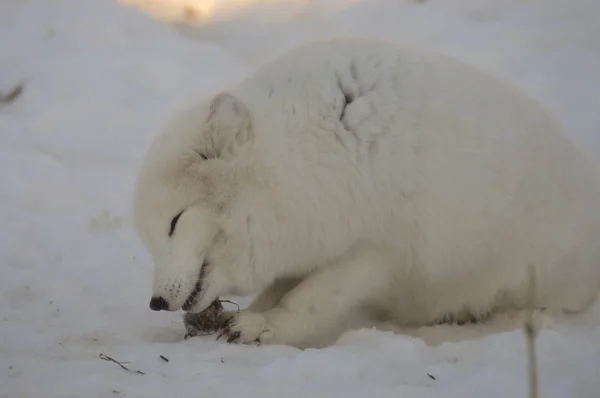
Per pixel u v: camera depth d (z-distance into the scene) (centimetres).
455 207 974
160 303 927
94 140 1839
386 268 998
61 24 2338
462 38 2411
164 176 940
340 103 963
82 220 1438
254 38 2467
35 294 1113
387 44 1041
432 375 810
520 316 1038
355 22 2517
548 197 1016
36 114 1959
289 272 989
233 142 933
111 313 1058
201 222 938
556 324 1002
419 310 1048
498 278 1026
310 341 971
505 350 878
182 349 888
